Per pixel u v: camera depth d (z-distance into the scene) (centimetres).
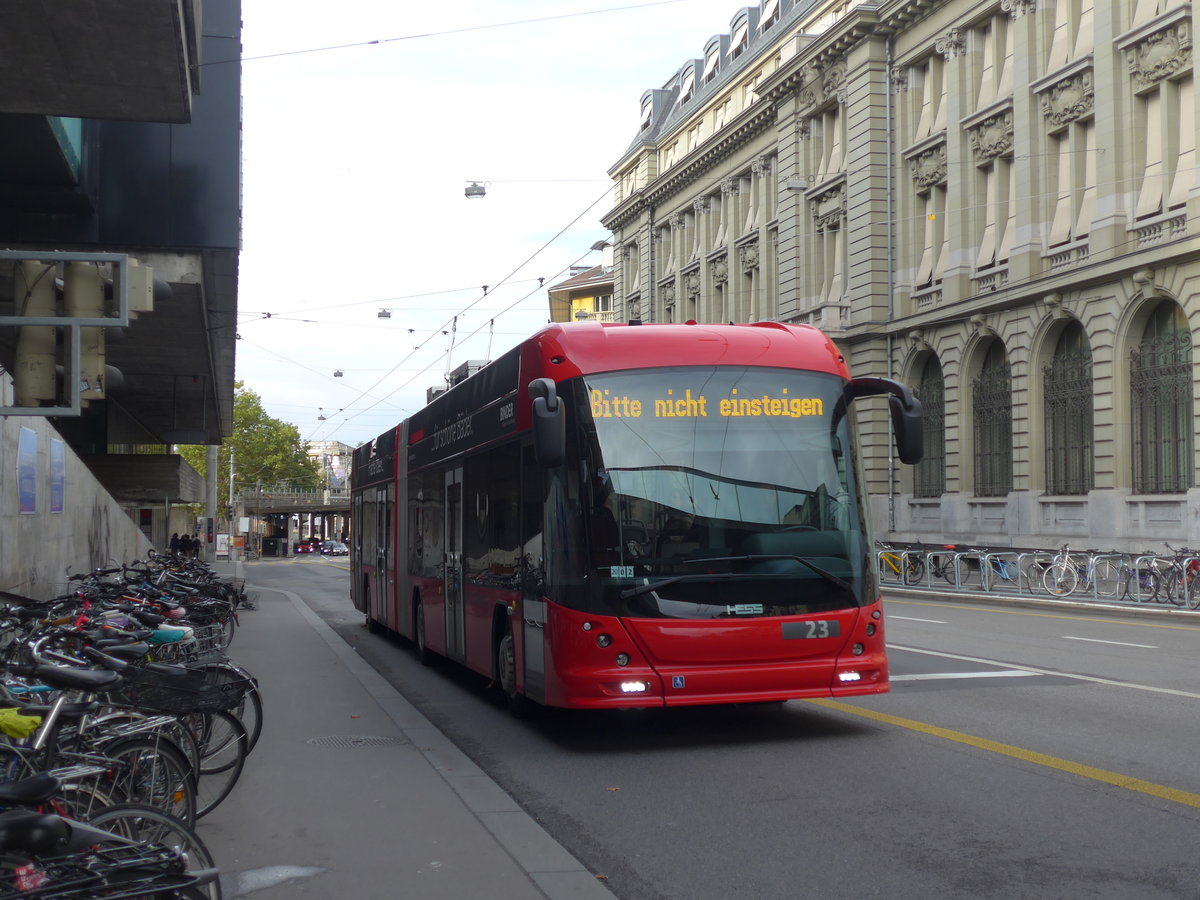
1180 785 679
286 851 595
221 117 1911
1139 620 1955
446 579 1292
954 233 3512
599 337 894
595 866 565
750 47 5191
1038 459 3180
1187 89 2725
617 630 830
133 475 3669
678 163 5525
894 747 820
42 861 336
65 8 1004
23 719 468
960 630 1719
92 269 959
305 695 1175
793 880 530
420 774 782
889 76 3866
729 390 881
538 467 909
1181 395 2725
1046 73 3142
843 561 870
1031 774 716
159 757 530
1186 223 2658
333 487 12975
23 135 1512
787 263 4434
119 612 815
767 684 842
